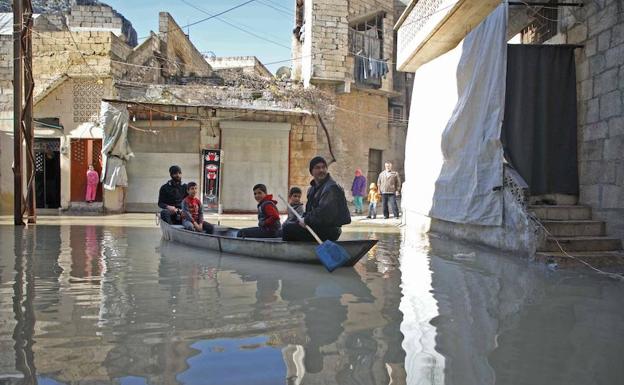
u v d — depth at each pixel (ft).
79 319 13.96
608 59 26.13
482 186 30.01
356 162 71.56
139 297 16.71
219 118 61.72
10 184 60.75
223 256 25.80
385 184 53.01
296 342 12.28
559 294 17.99
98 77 58.59
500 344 12.40
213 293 17.47
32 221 43.06
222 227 32.17
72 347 11.66
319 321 14.11
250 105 60.90
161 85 59.72
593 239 25.20
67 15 77.97
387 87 74.38
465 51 33.06
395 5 78.13
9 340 12.11
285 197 62.69
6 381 9.70
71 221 47.34
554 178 28.86
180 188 34.40
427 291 18.29
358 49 71.41
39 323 13.55
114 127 57.62
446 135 34.83
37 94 57.93
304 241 24.29
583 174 28.43
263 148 62.49
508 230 27.84
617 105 25.41
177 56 77.51
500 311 15.57
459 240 34.19
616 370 10.82
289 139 62.90
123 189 60.75
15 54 40.32
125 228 41.01
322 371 10.44
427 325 13.91
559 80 29.12
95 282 19.04
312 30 67.46
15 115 40.73
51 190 62.23
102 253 26.61
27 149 42.73
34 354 11.19
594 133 27.37
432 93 39.86
